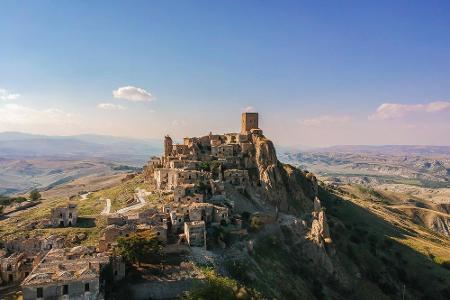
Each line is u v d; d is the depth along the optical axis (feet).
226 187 633.61
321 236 603.67
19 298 323.37
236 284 366.63
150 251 373.81
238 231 492.95
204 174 613.93
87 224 482.28
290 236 586.04
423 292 637.30
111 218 449.89
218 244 453.99
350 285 572.10
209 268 387.75
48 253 362.74
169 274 362.94
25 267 369.50
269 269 470.39
